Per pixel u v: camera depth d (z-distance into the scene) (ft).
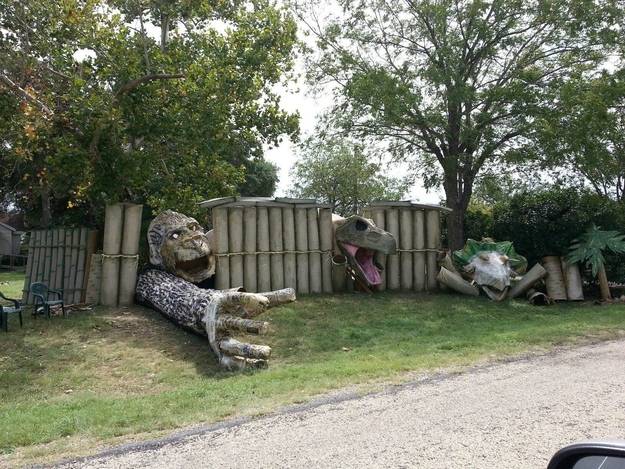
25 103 45.42
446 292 53.47
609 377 24.44
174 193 55.98
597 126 59.77
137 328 37.91
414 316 43.62
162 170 56.39
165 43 60.49
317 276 49.24
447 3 65.21
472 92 62.85
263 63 56.29
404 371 26.91
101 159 44.60
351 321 41.57
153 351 34.14
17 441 19.38
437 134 68.03
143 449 17.87
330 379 25.89
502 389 22.91
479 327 40.09
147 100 49.21
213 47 55.16
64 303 44.62
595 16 63.57
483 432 17.92
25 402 26.86
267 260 47.42
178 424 20.31
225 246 46.06
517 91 61.62
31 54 50.62
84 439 19.22
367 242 48.01
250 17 57.82
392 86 62.03
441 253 54.19
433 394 22.53
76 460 17.17
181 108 50.21
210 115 50.34
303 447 17.31
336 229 49.96
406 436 17.84
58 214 102.89
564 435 17.44
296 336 37.81
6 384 29.35
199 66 51.93
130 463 16.71
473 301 49.83
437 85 63.41
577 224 57.57
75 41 50.83
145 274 44.60
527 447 16.60
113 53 49.78
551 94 62.85
